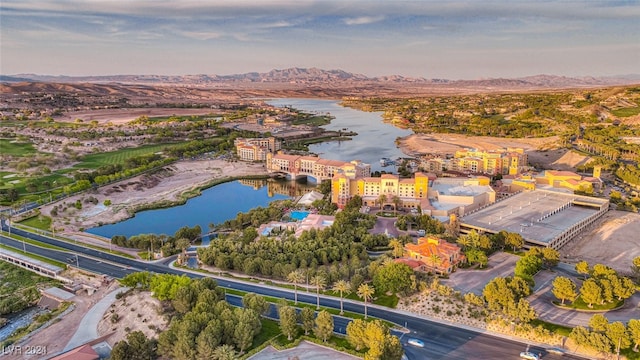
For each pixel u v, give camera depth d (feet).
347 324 628.69
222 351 539.70
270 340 589.73
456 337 592.60
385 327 555.69
